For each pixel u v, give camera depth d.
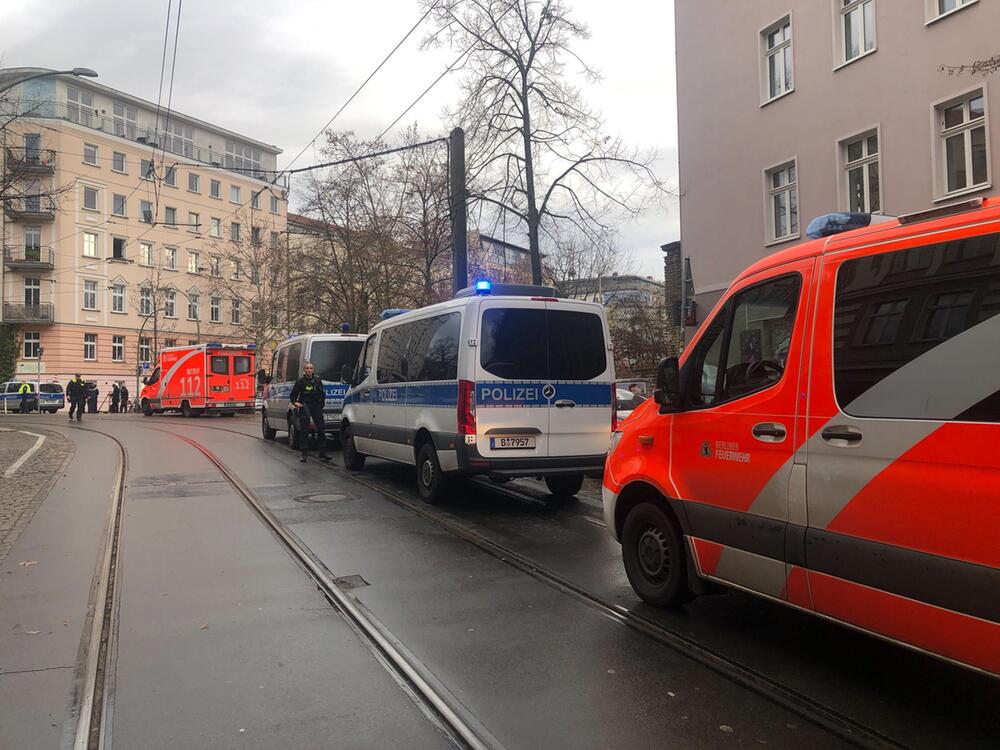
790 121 16.05
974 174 12.66
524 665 4.01
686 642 4.33
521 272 28.75
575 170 16.08
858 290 3.56
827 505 3.56
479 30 15.73
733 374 4.29
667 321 23.64
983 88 12.29
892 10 13.75
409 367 9.40
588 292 33.19
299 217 31.77
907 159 13.55
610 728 3.31
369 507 8.58
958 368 3.04
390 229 28.11
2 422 26.19
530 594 5.31
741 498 4.12
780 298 4.01
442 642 4.36
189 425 23.91
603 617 4.82
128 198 53.12
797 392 3.78
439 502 8.67
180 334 56.12
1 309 47.91
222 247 58.34
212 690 3.72
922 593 3.10
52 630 4.61
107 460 13.22
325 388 13.98
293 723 3.37
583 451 8.36
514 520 7.89
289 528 7.42
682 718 3.40
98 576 5.79
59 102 49.12
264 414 17.48
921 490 3.12
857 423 3.43
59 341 48.91
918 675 3.86
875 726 3.30
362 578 5.69
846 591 3.46
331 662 4.09
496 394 7.98
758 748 3.12
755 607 4.98
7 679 3.88
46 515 8.16
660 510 4.88
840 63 14.89
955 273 3.13
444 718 3.41
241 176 61.31
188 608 5.00
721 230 18.08
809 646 4.27
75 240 49.69
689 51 19.00
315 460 13.12
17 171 19.31
